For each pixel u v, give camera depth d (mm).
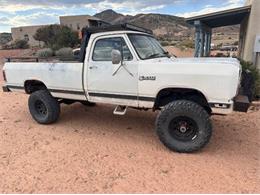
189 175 3596
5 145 4754
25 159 4172
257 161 3975
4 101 8320
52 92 5535
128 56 4445
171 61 4246
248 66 7301
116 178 3561
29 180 3553
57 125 5824
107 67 4613
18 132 5426
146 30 5531
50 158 4188
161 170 3740
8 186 3424
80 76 4988
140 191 3258
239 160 4008
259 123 5621
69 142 4836
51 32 46469
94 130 5453
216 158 4078
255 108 6590
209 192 3209
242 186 3322
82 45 4945
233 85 3732
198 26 13625
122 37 4500
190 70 3920
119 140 4883
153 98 4316
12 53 32500
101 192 3254
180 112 4078
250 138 4840
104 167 3859
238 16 13039
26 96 9008
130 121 5980
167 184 3395
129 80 4438
